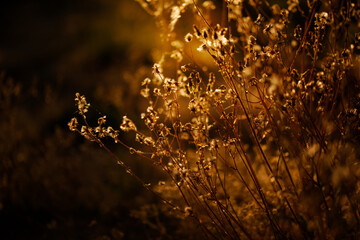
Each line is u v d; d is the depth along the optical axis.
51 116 4.41
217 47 1.39
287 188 1.71
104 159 3.21
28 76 6.88
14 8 11.66
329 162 1.46
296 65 1.88
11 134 3.17
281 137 1.58
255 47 1.41
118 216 2.66
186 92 1.61
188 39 1.39
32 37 9.67
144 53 6.02
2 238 2.61
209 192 1.55
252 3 1.84
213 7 1.88
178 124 1.57
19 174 2.94
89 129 1.48
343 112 1.53
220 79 2.54
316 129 1.51
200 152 1.55
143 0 2.10
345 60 1.48
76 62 7.09
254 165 2.31
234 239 1.63
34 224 2.73
